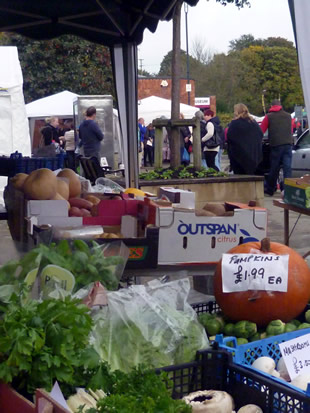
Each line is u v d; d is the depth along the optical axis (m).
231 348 2.58
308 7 2.97
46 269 2.76
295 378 2.54
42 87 25.47
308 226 9.98
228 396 2.29
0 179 10.99
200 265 3.90
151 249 3.54
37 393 1.93
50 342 2.19
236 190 8.56
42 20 6.25
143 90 37.56
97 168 9.39
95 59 25.62
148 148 25.52
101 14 6.27
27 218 4.02
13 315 2.23
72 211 4.24
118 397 1.97
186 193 4.61
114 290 2.92
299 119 29.20
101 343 2.52
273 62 50.16
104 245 3.20
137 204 4.16
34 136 19.86
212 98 39.56
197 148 9.05
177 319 2.65
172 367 2.44
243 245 3.22
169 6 5.81
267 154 14.57
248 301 3.00
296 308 3.02
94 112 12.52
